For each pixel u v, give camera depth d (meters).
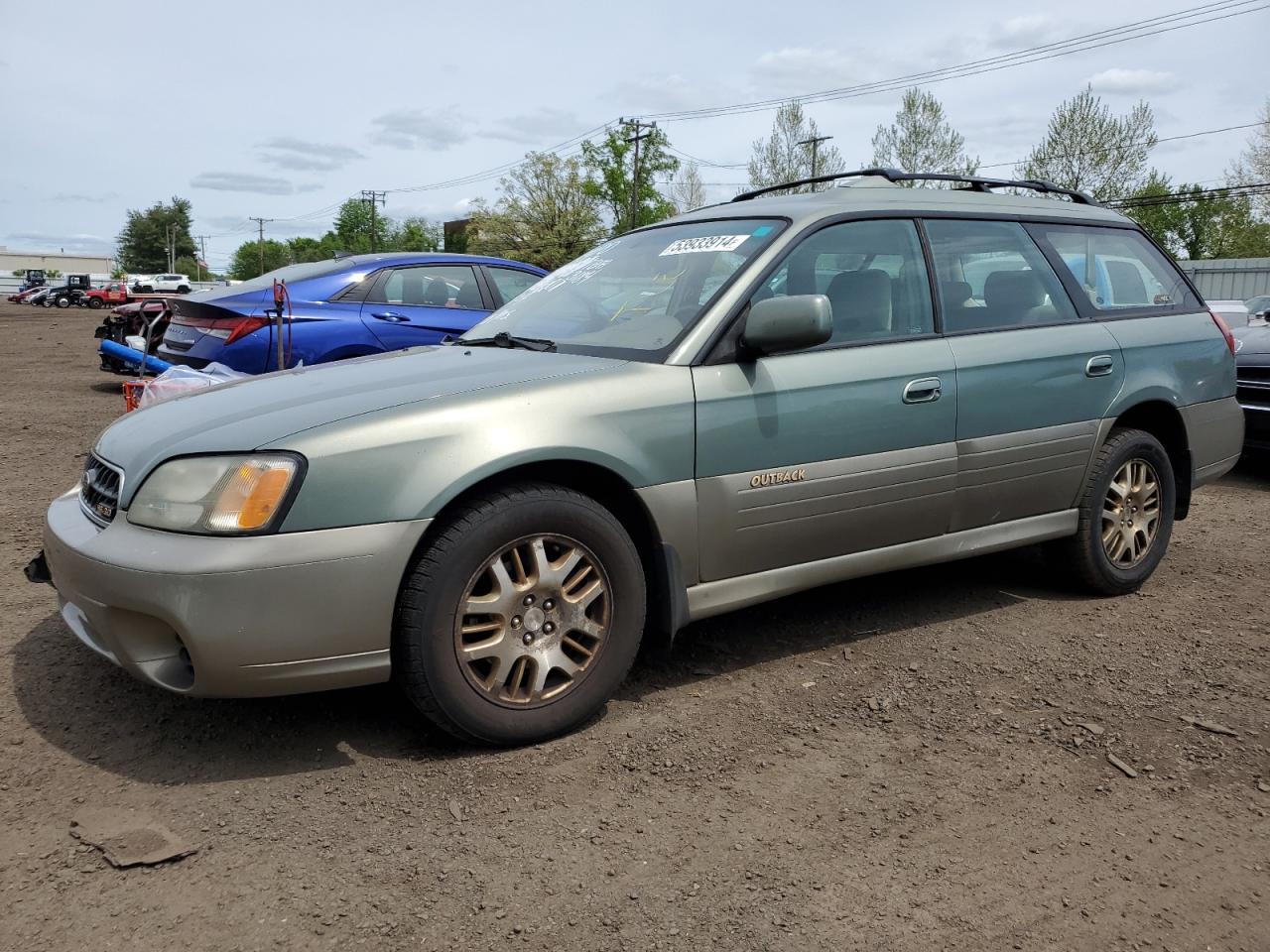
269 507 2.60
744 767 2.87
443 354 3.58
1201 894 2.30
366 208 103.75
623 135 55.25
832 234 3.69
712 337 3.30
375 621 2.70
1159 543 4.64
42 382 13.95
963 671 3.60
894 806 2.66
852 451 3.53
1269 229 46.03
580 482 3.17
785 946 2.09
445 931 2.12
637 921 2.16
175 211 138.50
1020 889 2.30
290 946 2.06
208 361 7.20
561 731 3.01
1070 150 38.72
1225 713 3.28
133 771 2.79
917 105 40.69
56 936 2.08
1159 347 4.54
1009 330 4.04
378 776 2.78
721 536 3.29
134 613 2.67
